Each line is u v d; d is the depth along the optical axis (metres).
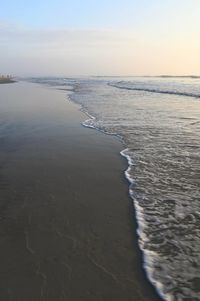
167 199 7.12
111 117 18.30
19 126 15.58
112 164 9.65
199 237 5.59
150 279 4.59
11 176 8.71
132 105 23.86
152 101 26.61
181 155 10.36
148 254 5.15
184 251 5.21
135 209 6.69
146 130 14.44
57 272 4.77
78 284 4.52
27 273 4.76
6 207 6.88
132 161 9.88
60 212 6.63
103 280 4.59
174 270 4.76
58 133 14.02
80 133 14.00
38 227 6.04
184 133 13.62
